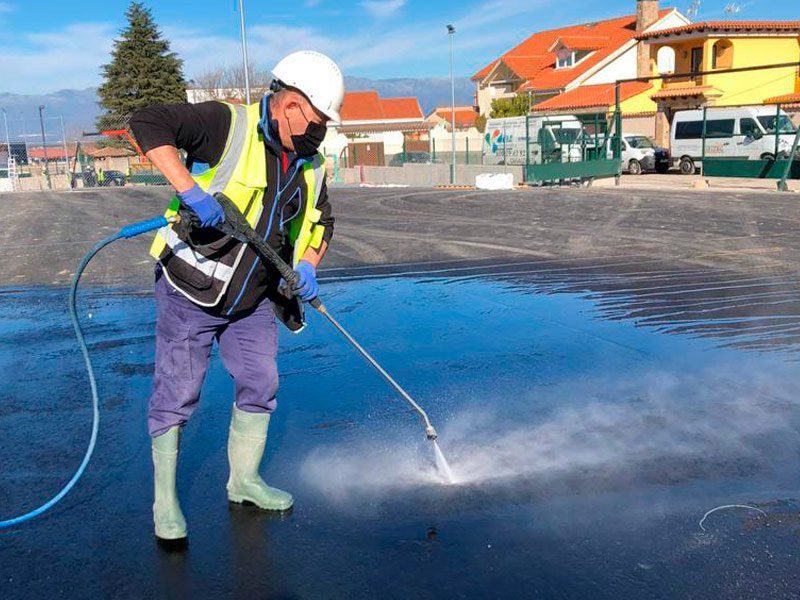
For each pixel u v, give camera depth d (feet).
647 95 117.08
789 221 38.70
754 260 27.58
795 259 27.58
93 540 9.33
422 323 19.43
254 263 8.94
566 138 81.56
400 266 28.22
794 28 109.70
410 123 196.95
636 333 18.12
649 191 62.49
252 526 9.59
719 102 110.01
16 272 28.86
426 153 116.67
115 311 21.72
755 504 9.78
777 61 111.45
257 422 9.84
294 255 9.77
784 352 16.39
